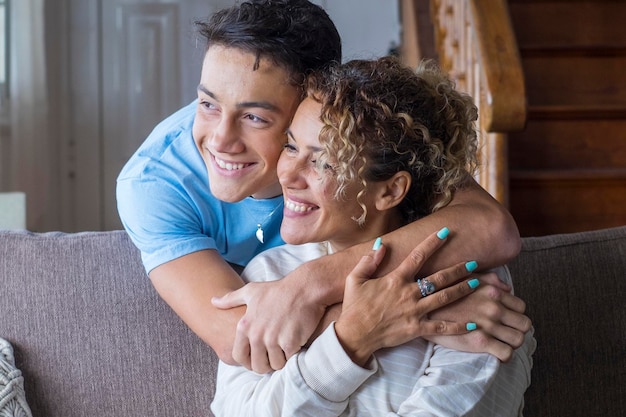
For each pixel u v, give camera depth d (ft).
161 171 5.03
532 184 9.69
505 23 8.48
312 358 4.10
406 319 4.13
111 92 16.65
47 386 5.24
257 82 4.40
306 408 4.11
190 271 4.76
